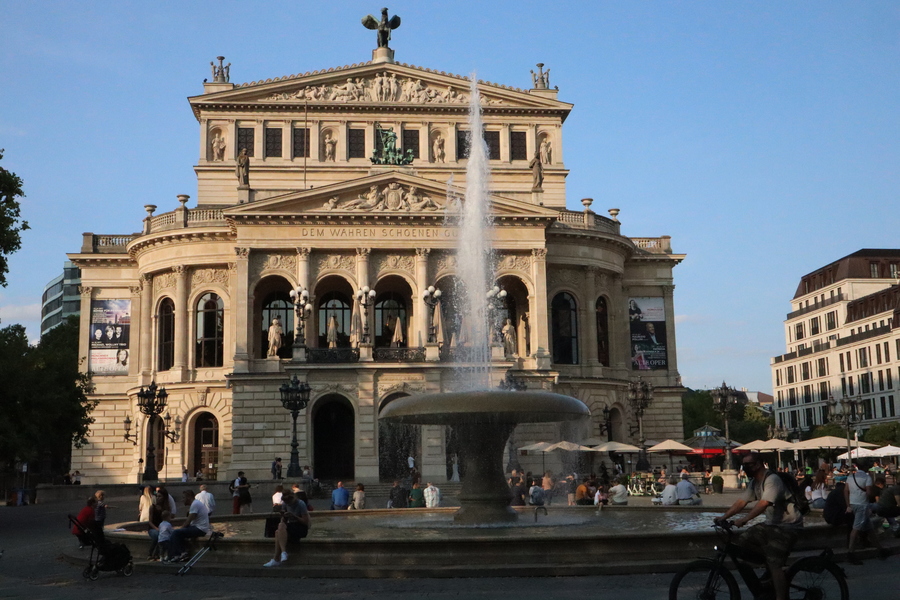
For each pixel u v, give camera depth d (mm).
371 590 18609
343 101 77750
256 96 77188
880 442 93812
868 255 119438
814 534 22688
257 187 76438
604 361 77062
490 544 20312
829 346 119500
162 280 74375
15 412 45625
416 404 25094
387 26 82188
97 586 20953
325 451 68812
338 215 67375
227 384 64562
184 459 70188
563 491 51188
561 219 75312
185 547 22891
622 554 20391
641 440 62625
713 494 55531
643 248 83062
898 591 17312
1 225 40438
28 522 42719
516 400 24516
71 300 175500
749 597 17500
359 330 66312
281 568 20609
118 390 76125
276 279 69625
